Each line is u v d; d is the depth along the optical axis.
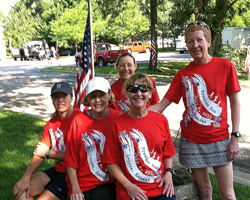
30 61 38.19
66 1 49.66
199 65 2.69
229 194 2.71
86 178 2.66
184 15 17.27
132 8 39.12
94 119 2.73
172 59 28.00
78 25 38.12
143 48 43.56
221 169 2.69
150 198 2.42
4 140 5.69
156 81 14.41
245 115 7.46
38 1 67.12
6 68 27.72
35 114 8.06
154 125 2.48
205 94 2.63
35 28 62.03
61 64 29.19
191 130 2.71
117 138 2.48
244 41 19.81
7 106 9.40
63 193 2.87
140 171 2.44
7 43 68.81
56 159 2.98
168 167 2.58
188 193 2.95
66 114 3.05
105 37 45.03
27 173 2.94
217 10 13.48
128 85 2.49
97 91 2.65
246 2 16.89
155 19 17.48
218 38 15.48
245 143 5.47
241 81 12.67
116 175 2.45
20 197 2.85
